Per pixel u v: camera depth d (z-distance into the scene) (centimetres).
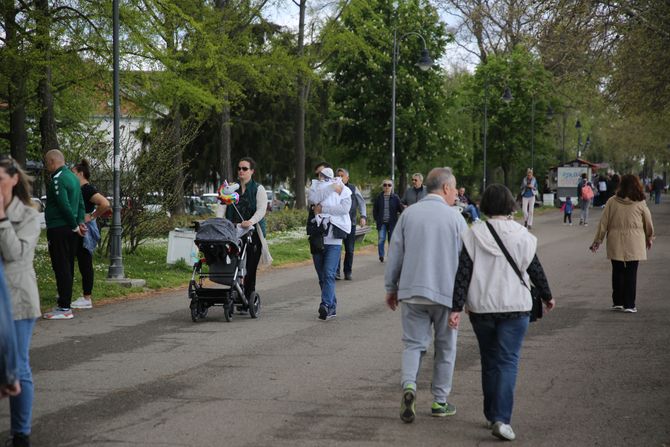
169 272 2122
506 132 7744
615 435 740
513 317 732
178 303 1669
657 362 1068
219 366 1042
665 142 8556
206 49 2975
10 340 568
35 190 3862
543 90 7388
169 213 2773
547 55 3119
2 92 2812
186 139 2562
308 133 6316
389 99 6362
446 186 833
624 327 1348
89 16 2653
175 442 713
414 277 804
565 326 1362
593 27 2986
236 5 3531
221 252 1391
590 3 2931
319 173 1472
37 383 945
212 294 1402
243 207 1469
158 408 832
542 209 7269
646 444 713
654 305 1605
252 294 1456
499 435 721
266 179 6600
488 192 757
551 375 992
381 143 6469
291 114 6206
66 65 2673
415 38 6291
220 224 1392
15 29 2564
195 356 1109
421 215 818
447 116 6712
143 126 3488
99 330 1329
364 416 805
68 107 3562
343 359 1088
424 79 6438
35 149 4797
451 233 810
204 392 902
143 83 2855
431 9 6381
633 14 3008
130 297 1762
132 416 801
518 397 884
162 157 2458
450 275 804
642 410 828
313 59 4238
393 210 2594
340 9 4262
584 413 818
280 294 1814
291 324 1394
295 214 4169
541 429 760
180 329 1341
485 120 6512
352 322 1414
